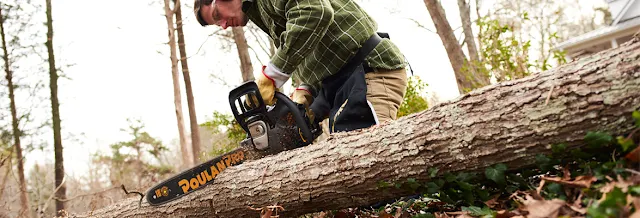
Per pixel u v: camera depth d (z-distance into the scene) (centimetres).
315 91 251
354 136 172
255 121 210
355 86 214
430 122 148
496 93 135
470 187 144
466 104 141
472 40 952
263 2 217
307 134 209
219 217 209
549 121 123
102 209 270
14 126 1071
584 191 115
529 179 149
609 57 116
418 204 182
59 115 1075
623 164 114
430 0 800
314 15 193
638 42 113
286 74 205
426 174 150
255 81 211
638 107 109
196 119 866
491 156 136
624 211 94
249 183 194
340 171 167
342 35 213
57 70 1100
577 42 1264
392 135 157
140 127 1762
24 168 1036
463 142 139
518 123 128
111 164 1772
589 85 116
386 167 157
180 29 904
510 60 495
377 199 169
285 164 187
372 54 217
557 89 121
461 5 972
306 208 186
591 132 116
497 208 146
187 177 214
